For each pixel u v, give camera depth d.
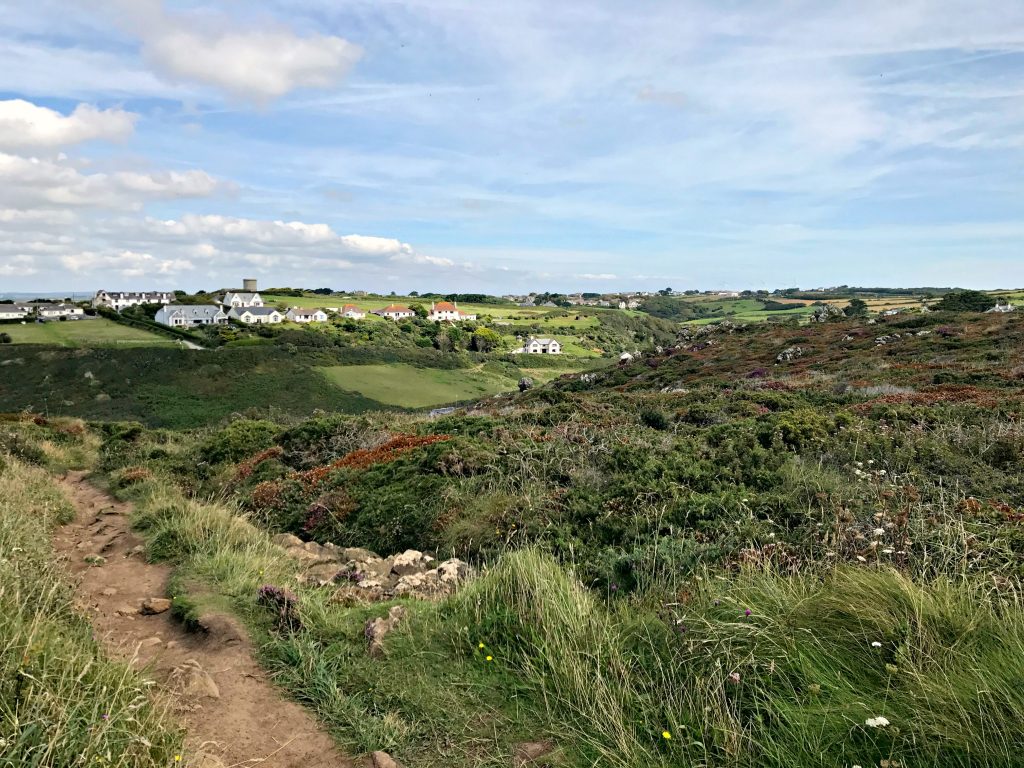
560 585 5.03
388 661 4.48
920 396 15.88
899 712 3.16
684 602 4.73
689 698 3.60
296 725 3.78
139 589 6.32
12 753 2.71
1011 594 4.15
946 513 5.88
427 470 10.16
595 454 9.73
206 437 20.53
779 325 51.44
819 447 9.01
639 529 6.73
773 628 3.99
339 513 9.80
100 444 21.17
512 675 4.23
